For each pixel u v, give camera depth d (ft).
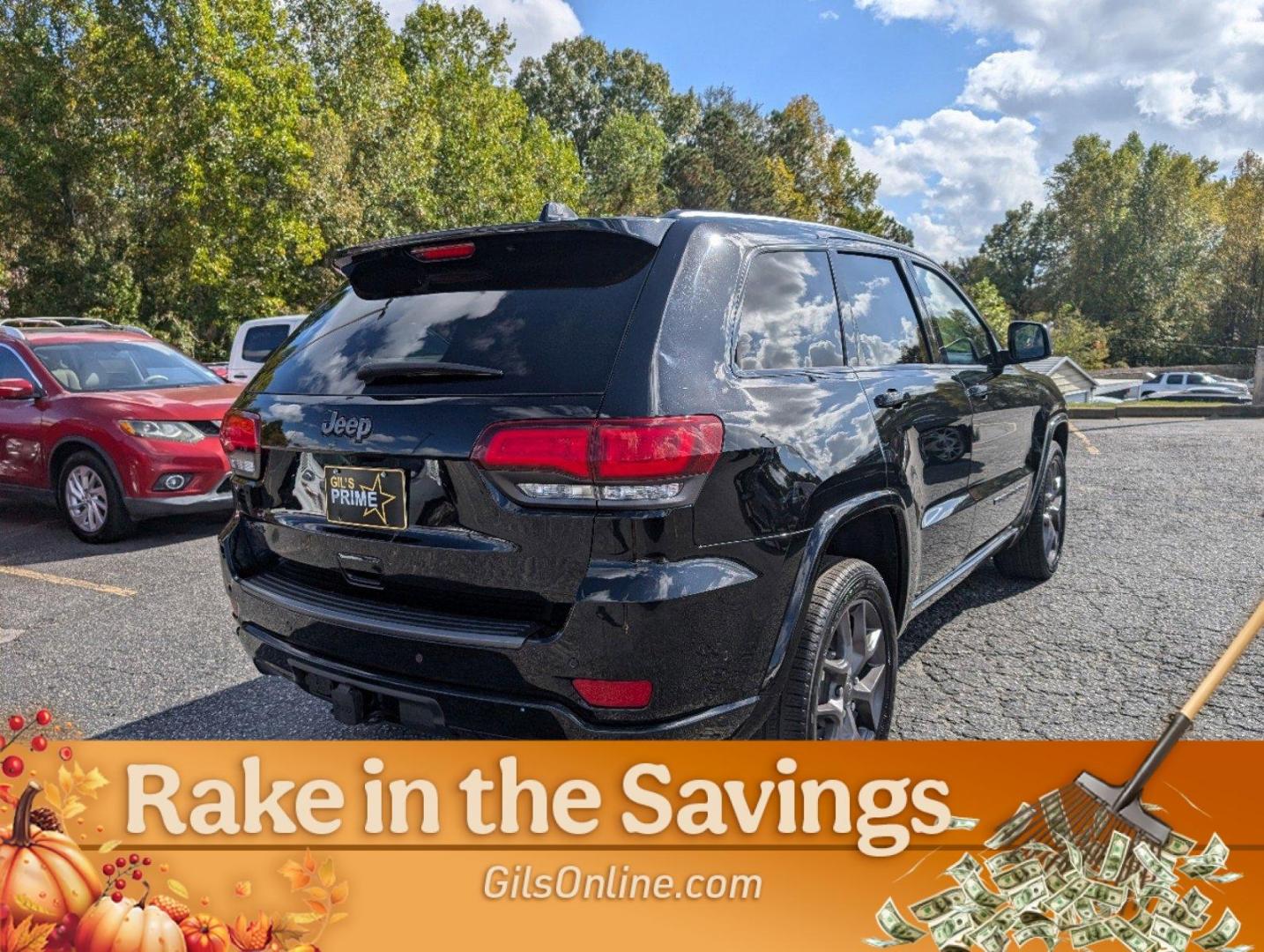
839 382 9.11
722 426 7.21
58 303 78.74
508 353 7.47
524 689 7.07
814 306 9.46
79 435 20.68
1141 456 31.48
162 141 73.20
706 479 7.02
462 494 7.22
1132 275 232.53
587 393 6.93
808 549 7.91
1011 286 304.30
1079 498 23.75
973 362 13.21
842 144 284.61
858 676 9.05
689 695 7.00
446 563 7.34
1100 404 58.03
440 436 7.28
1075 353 154.51
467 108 123.75
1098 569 16.76
